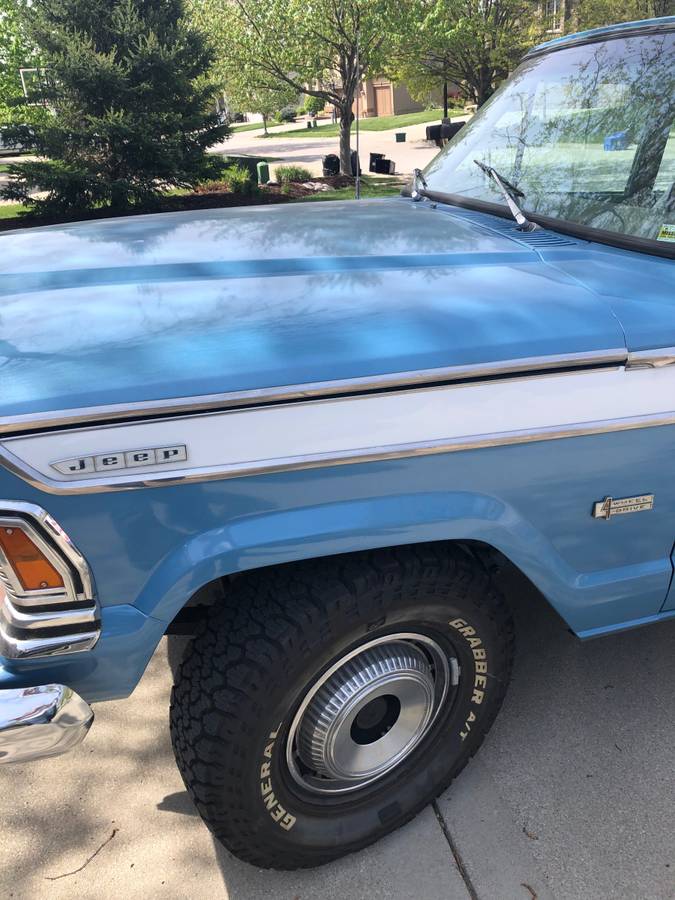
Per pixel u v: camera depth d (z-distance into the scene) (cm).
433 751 209
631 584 203
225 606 170
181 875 200
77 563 147
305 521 159
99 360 149
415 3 1540
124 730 247
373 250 210
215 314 167
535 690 260
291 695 169
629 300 182
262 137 3866
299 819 189
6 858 204
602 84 255
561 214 237
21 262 204
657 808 218
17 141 1400
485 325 168
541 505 181
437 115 3831
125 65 1389
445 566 175
